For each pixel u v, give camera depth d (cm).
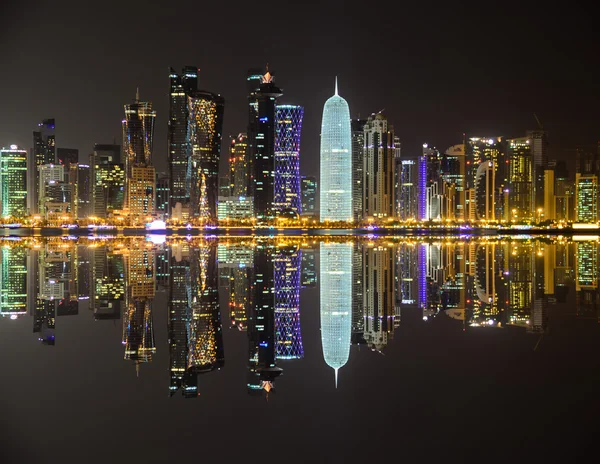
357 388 2988
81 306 5866
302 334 4506
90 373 3338
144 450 2238
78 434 2405
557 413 2522
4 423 2512
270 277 8625
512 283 7850
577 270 9850
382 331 4506
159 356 3781
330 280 8319
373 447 2231
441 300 6338
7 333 4500
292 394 2955
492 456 2117
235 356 3828
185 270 9719
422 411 2602
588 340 3959
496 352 3647
